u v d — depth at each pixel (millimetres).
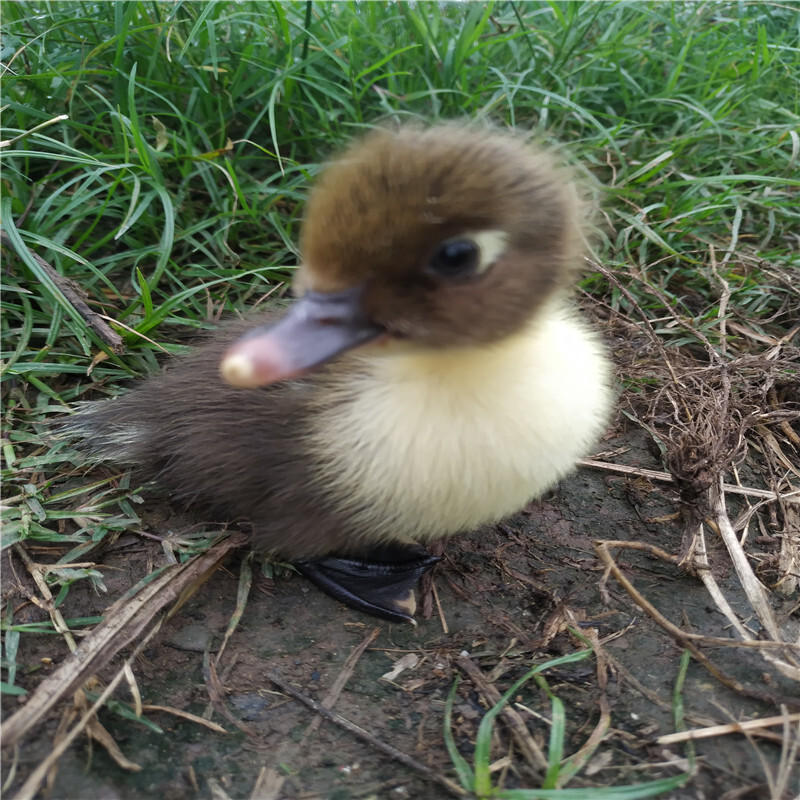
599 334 161
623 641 123
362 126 197
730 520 146
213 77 199
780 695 113
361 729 109
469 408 115
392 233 99
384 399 117
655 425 164
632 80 226
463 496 117
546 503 151
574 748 108
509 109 213
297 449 122
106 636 113
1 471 140
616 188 193
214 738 108
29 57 193
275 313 146
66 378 166
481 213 100
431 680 117
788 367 171
